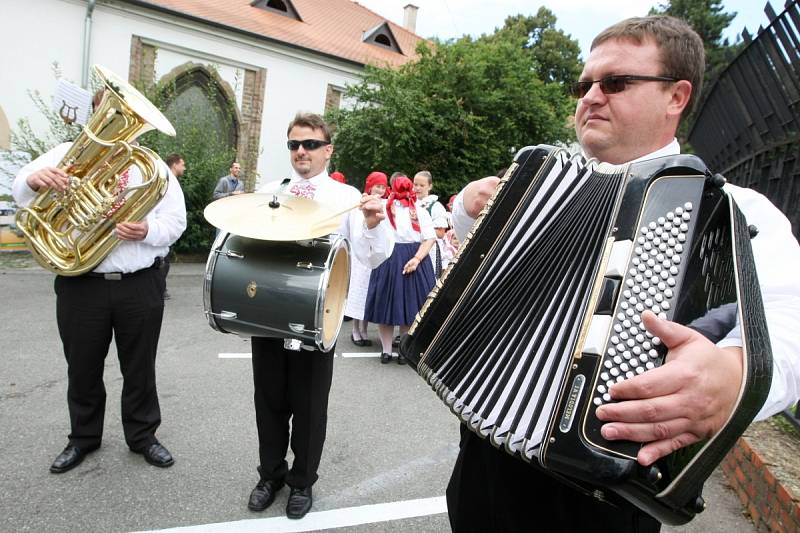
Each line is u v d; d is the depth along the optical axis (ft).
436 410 13.26
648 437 2.84
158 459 9.69
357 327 18.54
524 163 4.29
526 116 46.24
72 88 9.69
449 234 20.18
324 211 7.62
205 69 43.80
